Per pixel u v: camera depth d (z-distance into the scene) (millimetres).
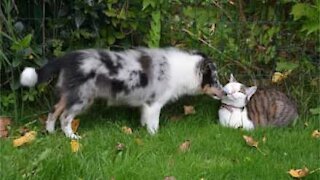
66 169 2045
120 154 2232
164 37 2707
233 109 2568
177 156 2268
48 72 2385
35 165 2055
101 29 2594
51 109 2484
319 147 2377
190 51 2576
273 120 2600
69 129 2416
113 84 2410
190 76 2529
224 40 2717
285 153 2314
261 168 2178
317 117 2617
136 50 2494
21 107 2582
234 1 2703
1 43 2439
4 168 2027
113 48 2648
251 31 2695
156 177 2098
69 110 2398
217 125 2547
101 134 2420
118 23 2578
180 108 2699
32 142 2303
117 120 2580
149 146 2326
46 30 2572
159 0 2572
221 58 2725
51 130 2439
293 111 2619
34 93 2553
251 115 2592
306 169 2148
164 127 2527
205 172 2145
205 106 2695
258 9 2693
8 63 2457
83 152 2229
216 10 2695
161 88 2486
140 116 2559
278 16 2676
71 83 2371
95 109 2627
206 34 2707
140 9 2588
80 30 2557
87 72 2369
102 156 2191
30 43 2527
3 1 2451
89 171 2059
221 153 2312
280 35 2693
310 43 2693
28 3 2551
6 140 2332
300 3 2568
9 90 2596
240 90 2547
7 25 2443
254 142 2373
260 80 2746
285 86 2740
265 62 2697
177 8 2682
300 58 2707
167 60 2498
